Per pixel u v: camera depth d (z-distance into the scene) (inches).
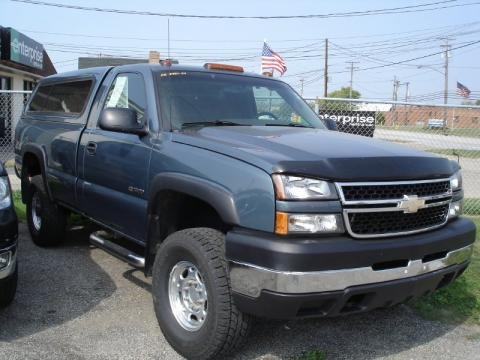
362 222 126.8
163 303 148.2
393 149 148.4
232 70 199.5
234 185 129.3
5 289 160.7
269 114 189.8
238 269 126.0
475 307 188.7
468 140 584.1
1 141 587.2
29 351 144.6
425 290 139.2
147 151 161.5
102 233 220.7
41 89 258.8
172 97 171.0
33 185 238.4
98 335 156.3
